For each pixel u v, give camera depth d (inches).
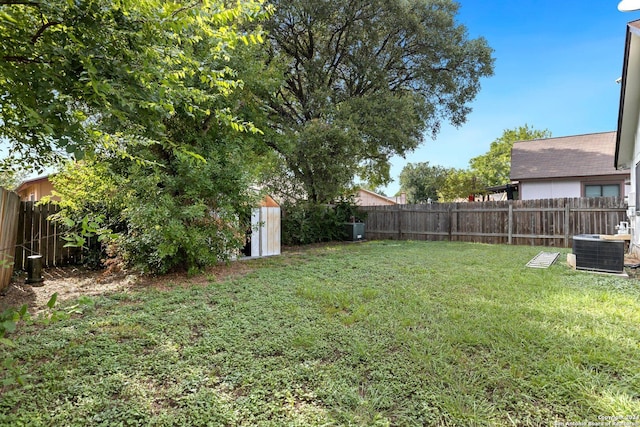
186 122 231.8
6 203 179.3
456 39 499.2
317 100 443.8
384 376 89.4
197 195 219.3
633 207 298.7
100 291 184.2
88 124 113.7
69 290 186.5
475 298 160.9
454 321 129.0
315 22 437.4
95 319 134.4
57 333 118.4
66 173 210.5
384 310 144.0
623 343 106.3
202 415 73.4
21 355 100.4
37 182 473.1
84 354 102.4
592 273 216.4
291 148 393.4
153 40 102.6
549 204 403.9
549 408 75.8
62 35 87.7
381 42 495.8
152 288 189.9
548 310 139.9
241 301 161.2
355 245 429.1
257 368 94.1
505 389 83.0
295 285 193.5
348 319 132.3
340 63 510.9
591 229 379.2
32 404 76.1
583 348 103.2
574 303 149.4
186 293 176.7
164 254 201.2
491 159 989.2
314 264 268.1
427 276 213.6
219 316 138.6
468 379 87.6
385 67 515.8
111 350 105.2
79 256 258.8
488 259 283.6
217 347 107.9
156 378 89.1
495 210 442.6
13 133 115.7
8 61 84.5
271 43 446.6
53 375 89.0
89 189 219.1
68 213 236.1
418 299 159.6
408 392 82.4
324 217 477.4
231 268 254.7
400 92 541.0
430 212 494.9
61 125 87.4
